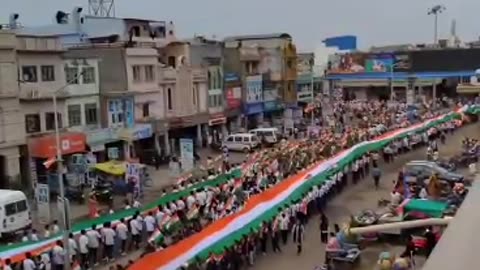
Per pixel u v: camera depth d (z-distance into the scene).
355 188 44.06
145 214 30.88
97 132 50.00
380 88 118.25
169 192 38.72
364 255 28.05
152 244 27.88
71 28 72.88
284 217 30.77
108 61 55.56
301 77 97.88
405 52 116.19
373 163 48.50
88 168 43.38
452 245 3.59
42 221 34.75
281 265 27.84
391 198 37.22
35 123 45.66
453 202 32.25
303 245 30.86
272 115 82.50
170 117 61.34
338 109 91.56
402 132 59.66
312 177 37.53
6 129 42.53
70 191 42.03
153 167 54.62
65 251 25.17
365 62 118.38
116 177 42.72
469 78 111.31
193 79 65.25
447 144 63.50
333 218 35.69
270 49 81.69
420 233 28.12
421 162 43.94
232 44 80.56
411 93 104.81
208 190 35.75
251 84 76.12
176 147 63.00
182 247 22.94
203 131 67.06
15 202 32.59
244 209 29.56
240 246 26.59
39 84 45.94
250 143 62.06
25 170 44.28
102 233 28.36
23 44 44.28
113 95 53.22
